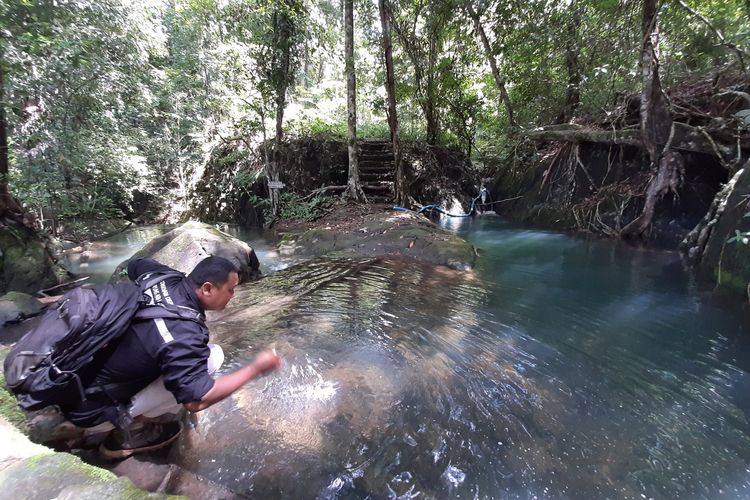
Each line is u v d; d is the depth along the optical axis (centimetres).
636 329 374
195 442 229
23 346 175
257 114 932
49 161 633
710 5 647
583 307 424
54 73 568
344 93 1423
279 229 845
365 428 244
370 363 314
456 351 334
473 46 1002
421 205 971
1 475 143
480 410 261
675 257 574
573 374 303
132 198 999
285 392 275
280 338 355
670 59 686
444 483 207
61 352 172
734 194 471
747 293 420
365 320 393
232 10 816
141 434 223
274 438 234
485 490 203
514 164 1023
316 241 691
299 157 984
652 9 583
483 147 1244
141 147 1023
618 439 238
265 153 902
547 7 788
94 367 185
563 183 846
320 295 463
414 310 417
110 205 923
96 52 651
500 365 314
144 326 180
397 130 898
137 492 141
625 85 773
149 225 1020
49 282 516
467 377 297
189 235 531
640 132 656
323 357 322
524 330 372
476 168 1208
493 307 425
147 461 212
